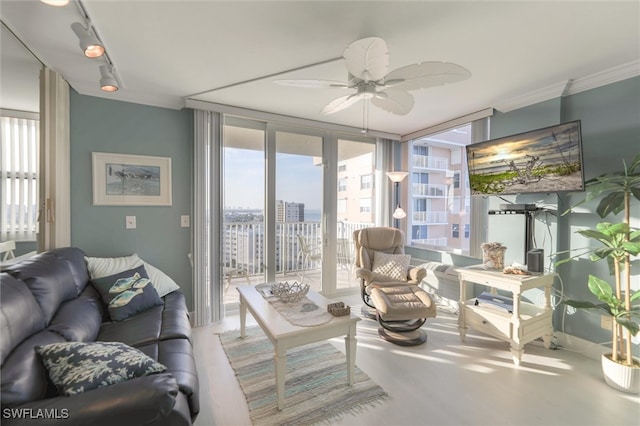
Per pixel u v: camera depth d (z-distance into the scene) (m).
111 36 1.85
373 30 1.80
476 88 2.67
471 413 1.75
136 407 1.01
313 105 3.14
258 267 3.62
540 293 2.73
